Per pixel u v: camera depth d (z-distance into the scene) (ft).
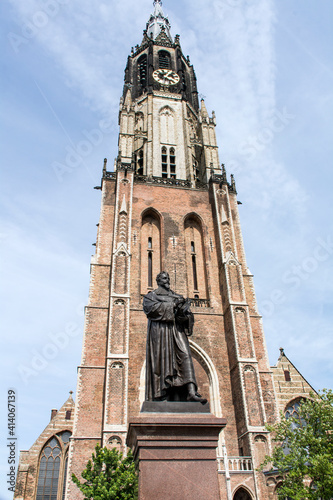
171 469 31.32
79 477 97.40
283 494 82.17
